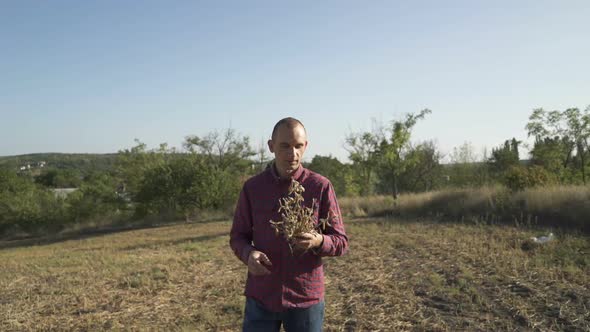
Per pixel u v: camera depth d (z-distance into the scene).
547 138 24.58
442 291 6.50
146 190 29.38
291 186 2.57
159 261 10.20
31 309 6.68
